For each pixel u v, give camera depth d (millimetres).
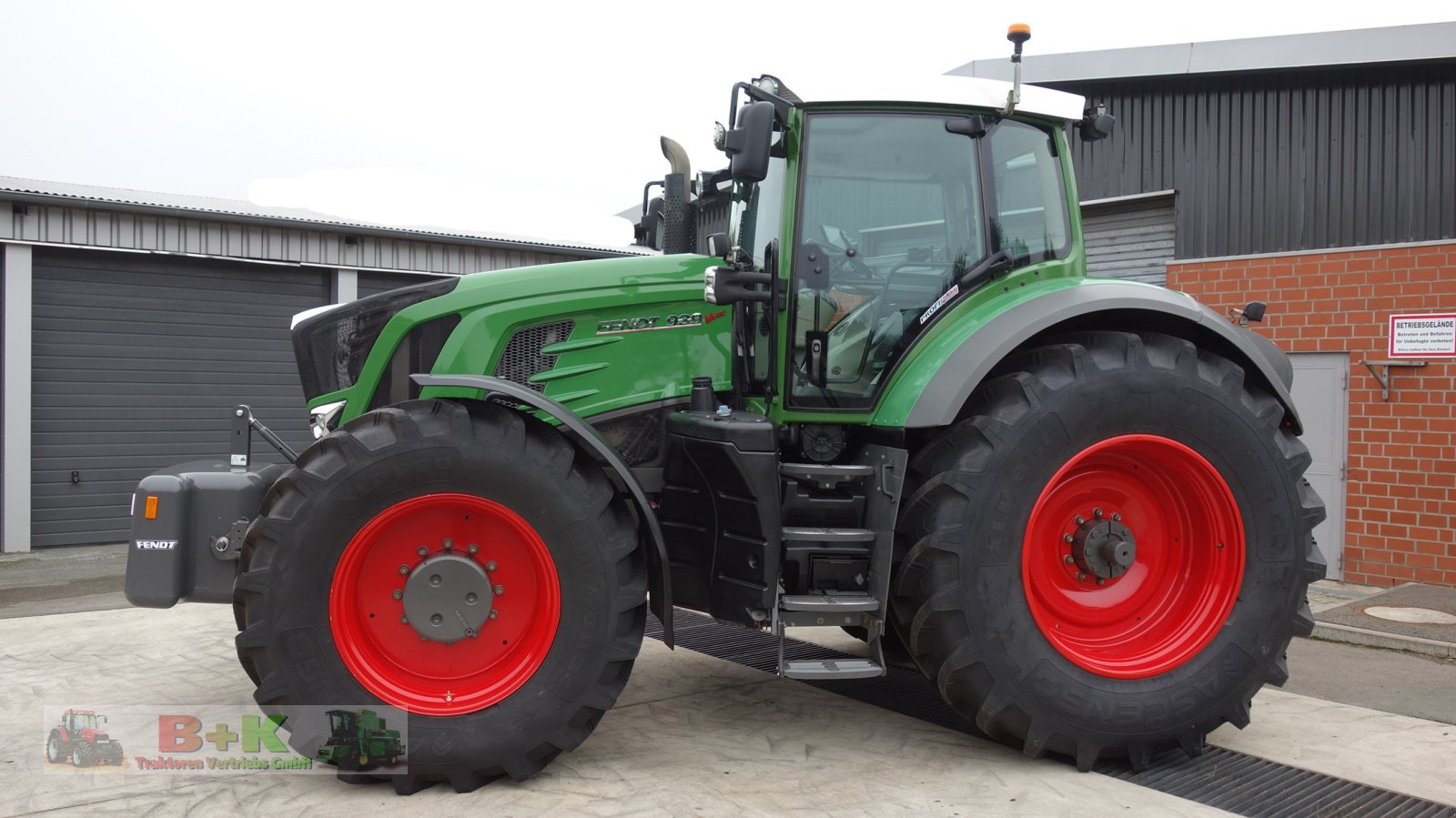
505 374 3422
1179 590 3387
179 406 8992
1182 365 3232
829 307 3402
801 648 4688
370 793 2840
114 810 2705
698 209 4168
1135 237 7566
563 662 2893
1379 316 6387
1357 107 6527
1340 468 6586
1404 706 3947
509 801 2789
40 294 8312
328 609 2805
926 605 3031
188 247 8844
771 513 3045
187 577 3115
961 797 2869
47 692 3879
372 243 9820
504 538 2990
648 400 3506
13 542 8180
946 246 3488
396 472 2824
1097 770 3154
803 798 2834
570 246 10945
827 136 3412
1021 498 3068
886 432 3314
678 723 3535
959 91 3447
